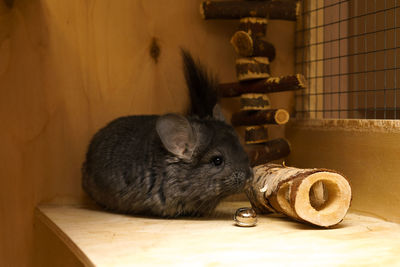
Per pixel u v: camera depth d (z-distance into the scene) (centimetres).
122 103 86
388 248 58
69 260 65
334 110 86
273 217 73
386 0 86
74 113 84
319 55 92
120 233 64
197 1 89
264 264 52
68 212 77
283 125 92
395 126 71
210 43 90
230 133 74
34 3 82
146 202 72
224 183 70
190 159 71
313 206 70
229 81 91
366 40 90
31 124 82
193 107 81
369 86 90
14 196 81
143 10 87
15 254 82
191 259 54
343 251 56
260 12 85
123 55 86
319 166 82
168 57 88
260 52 84
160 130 70
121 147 76
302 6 92
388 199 71
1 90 81
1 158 81
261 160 84
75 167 84
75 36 84
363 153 75
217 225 68
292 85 80
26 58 82
